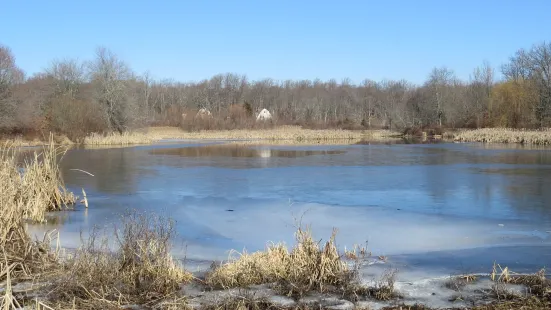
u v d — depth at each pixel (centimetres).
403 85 10581
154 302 660
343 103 8975
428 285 725
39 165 1408
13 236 821
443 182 1880
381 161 2734
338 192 1661
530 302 640
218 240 1035
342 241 1024
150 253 770
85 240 1002
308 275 725
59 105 4766
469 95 6919
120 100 5291
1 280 729
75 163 2656
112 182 1909
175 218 1245
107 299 661
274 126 7031
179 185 1828
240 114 7469
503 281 732
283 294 683
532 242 1007
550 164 2475
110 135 4906
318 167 2434
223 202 1480
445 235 1073
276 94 9638
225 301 650
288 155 3188
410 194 1612
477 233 1089
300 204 1445
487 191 1656
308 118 8362
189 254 926
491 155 3055
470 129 6025
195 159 2902
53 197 1379
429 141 4909
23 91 5806
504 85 6056
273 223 1199
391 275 746
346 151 3522
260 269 752
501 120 5681
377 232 1105
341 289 704
